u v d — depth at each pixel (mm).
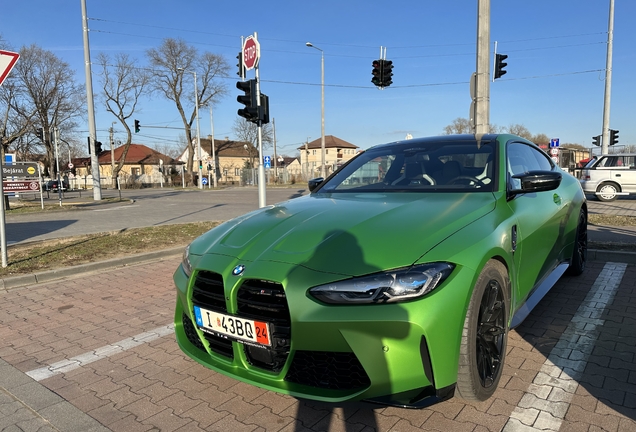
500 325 2734
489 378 2588
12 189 14734
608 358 3189
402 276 2211
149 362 3498
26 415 2773
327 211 2975
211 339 2693
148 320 4445
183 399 2902
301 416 2621
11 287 5734
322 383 2305
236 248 2680
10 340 4035
